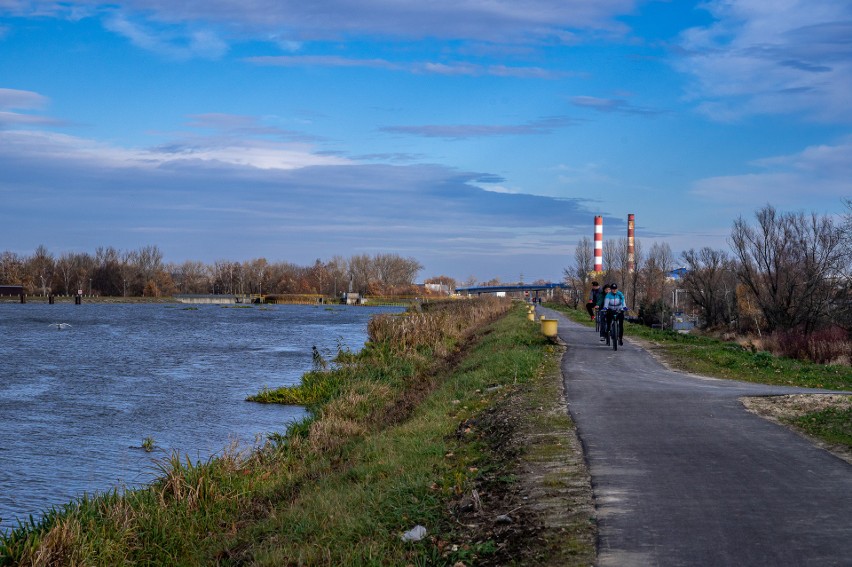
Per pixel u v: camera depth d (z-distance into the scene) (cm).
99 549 887
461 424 1248
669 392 1409
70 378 2848
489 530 684
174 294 15538
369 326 3500
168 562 898
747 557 570
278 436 1580
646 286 7712
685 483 771
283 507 984
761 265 4509
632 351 2295
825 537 604
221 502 1059
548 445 961
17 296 14150
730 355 2170
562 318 4997
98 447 1650
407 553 663
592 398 1333
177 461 1197
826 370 1947
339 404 1788
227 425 1891
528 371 1709
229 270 17800
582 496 739
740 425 1074
